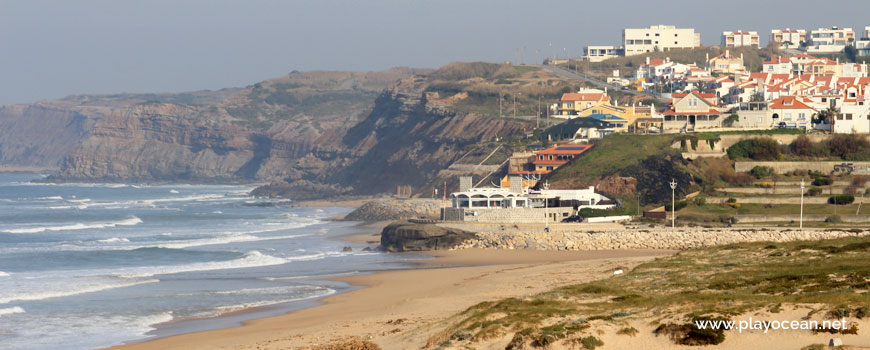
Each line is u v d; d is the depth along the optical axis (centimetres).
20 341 6788
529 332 5112
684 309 5431
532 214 15150
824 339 4722
